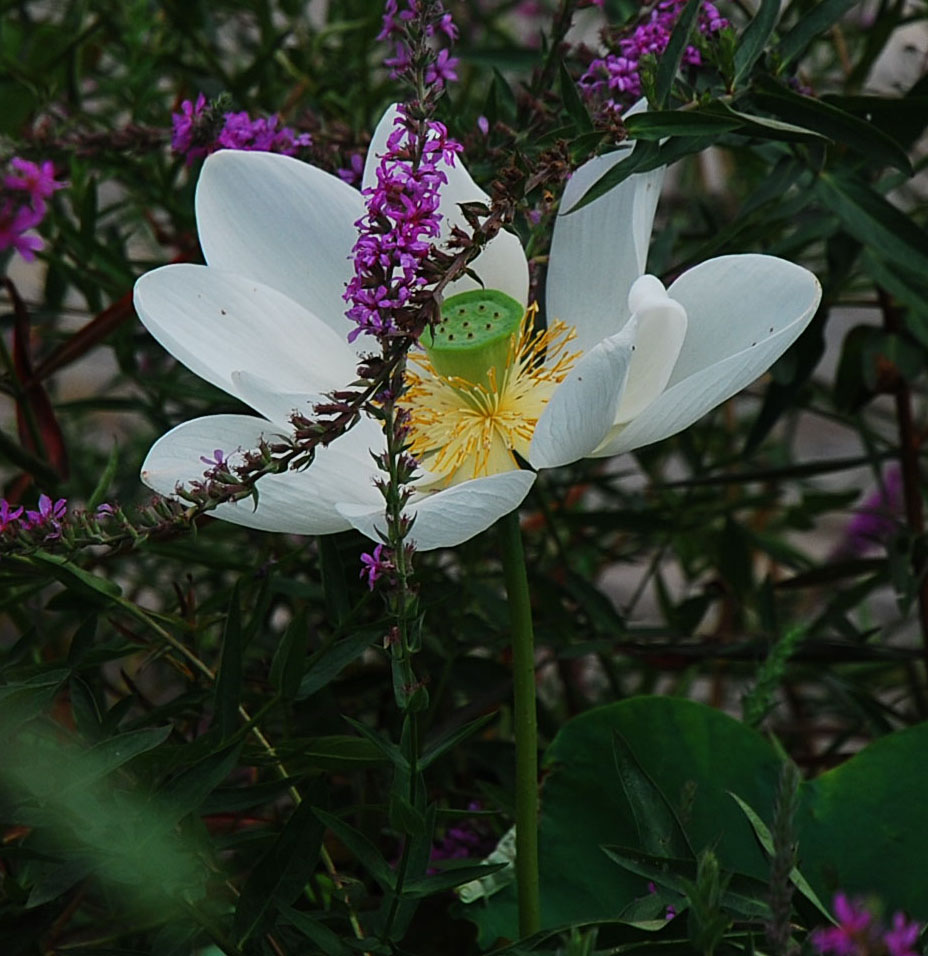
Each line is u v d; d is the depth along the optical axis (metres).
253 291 0.80
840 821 0.81
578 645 0.96
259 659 0.92
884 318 1.03
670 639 1.02
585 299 0.83
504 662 1.00
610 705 0.83
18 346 0.93
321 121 0.94
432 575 0.97
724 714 0.83
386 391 0.71
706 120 0.78
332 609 0.78
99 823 0.72
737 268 0.77
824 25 0.85
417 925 0.90
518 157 0.75
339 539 0.95
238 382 0.75
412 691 0.71
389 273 0.72
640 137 0.79
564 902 0.81
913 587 0.97
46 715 0.79
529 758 0.76
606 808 0.82
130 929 0.85
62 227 0.99
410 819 0.71
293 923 0.73
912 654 0.98
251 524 0.75
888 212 0.88
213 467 0.75
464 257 0.73
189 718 0.87
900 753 0.81
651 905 0.73
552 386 0.83
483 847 0.93
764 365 0.75
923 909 0.79
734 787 0.82
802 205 0.92
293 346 0.81
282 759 0.79
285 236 0.83
